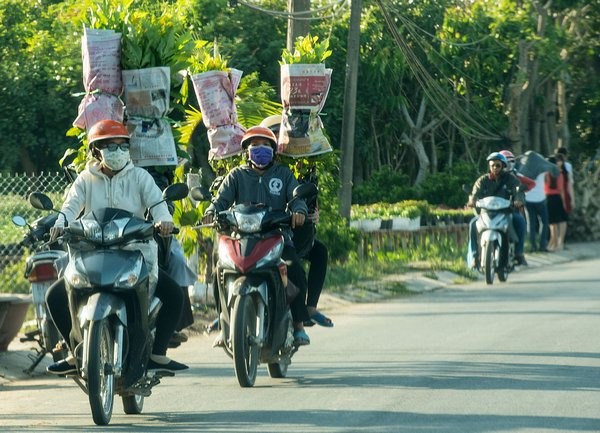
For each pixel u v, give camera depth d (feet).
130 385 63.00
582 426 60.95
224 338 75.20
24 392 76.79
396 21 281.13
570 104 296.71
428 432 59.41
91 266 60.34
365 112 276.00
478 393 71.46
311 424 62.03
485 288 145.59
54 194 135.85
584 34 298.56
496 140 268.41
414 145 283.79
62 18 264.11
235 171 77.77
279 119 90.12
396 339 98.37
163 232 64.18
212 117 93.66
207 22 253.65
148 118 79.46
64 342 65.72
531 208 193.67
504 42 277.23
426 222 194.29
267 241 73.26
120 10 82.94
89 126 79.25
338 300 129.59
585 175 230.48
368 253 169.89
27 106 256.73
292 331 78.38
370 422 62.44
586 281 150.61
